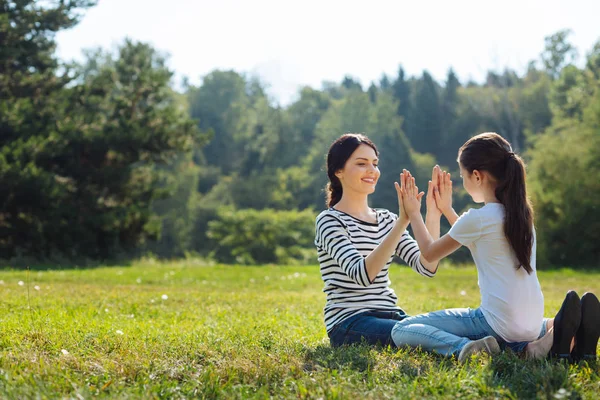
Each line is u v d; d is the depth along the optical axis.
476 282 14.48
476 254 4.20
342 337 4.59
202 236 57.00
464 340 4.05
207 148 78.38
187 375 3.69
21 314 6.23
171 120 30.23
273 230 43.53
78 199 27.89
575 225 31.62
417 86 82.25
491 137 4.21
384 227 4.85
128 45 32.03
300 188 63.41
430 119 74.69
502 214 4.09
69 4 27.08
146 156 29.94
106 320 6.18
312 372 3.67
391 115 66.00
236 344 4.59
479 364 3.77
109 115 31.41
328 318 4.72
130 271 16.84
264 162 70.38
